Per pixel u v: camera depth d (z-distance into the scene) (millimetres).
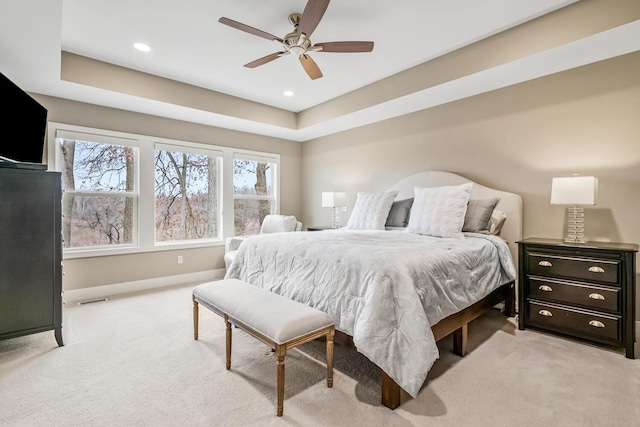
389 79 3582
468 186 2961
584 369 1976
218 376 1913
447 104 3664
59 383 1840
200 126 4512
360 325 1637
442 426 1466
